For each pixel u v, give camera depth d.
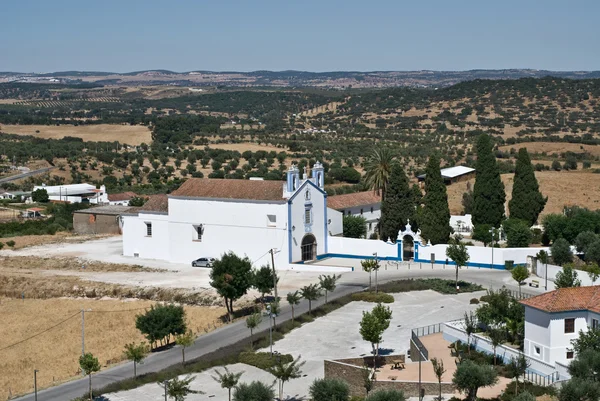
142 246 114.06
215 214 106.19
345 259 107.81
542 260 90.56
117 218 139.12
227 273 78.94
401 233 104.44
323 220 108.31
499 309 61.22
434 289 85.94
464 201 135.88
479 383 49.06
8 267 111.88
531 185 111.12
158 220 112.06
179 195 108.81
